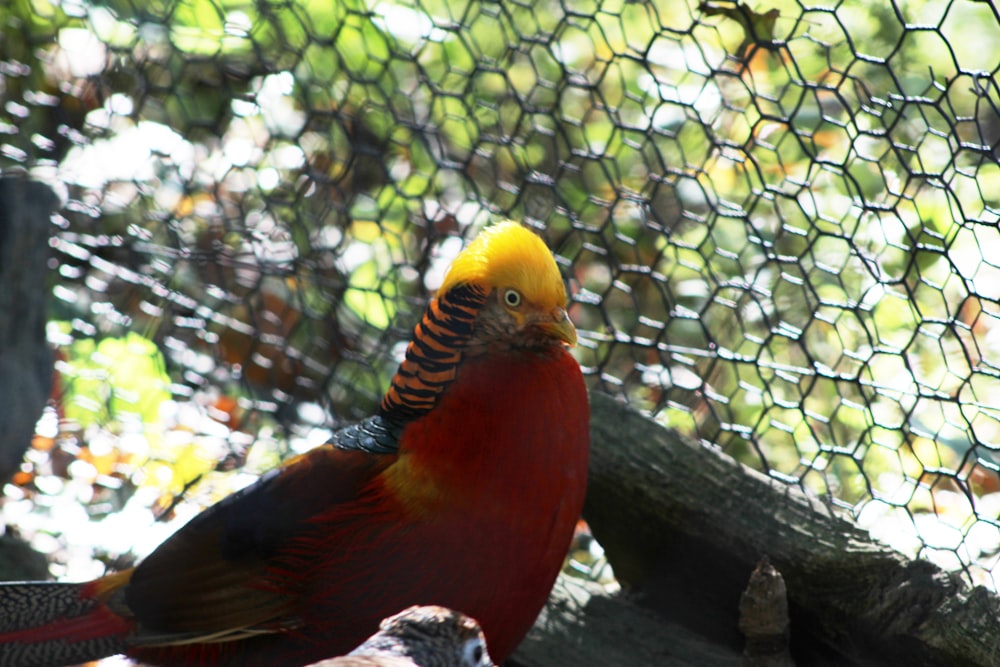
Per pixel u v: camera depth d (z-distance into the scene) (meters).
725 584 4.02
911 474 4.92
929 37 5.61
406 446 3.26
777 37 5.16
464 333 3.23
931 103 4.09
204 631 3.40
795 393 5.42
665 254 6.04
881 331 5.20
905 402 5.05
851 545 3.74
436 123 6.57
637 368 5.06
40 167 6.89
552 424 3.22
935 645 3.55
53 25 7.04
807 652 3.85
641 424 4.16
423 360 3.27
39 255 4.91
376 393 5.86
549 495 3.23
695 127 6.16
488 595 3.26
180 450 5.94
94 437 6.02
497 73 5.58
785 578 3.80
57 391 6.16
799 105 4.51
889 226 5.30
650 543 4.13
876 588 3.69
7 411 4.76
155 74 6.94
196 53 6.89
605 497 4.14
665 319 5.94
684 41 6.26
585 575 5.06
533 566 3.28
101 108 6.94
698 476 4.02
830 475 5.00
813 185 5.70
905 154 5.19
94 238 6.46
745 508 3.94
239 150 6.79
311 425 5.96
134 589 3.50
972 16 5.68
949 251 4.57
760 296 5.40
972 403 4.22
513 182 6.46
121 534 5.45
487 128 6.48
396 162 6.74
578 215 5.52
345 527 3.29
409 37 6.80
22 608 3.57
